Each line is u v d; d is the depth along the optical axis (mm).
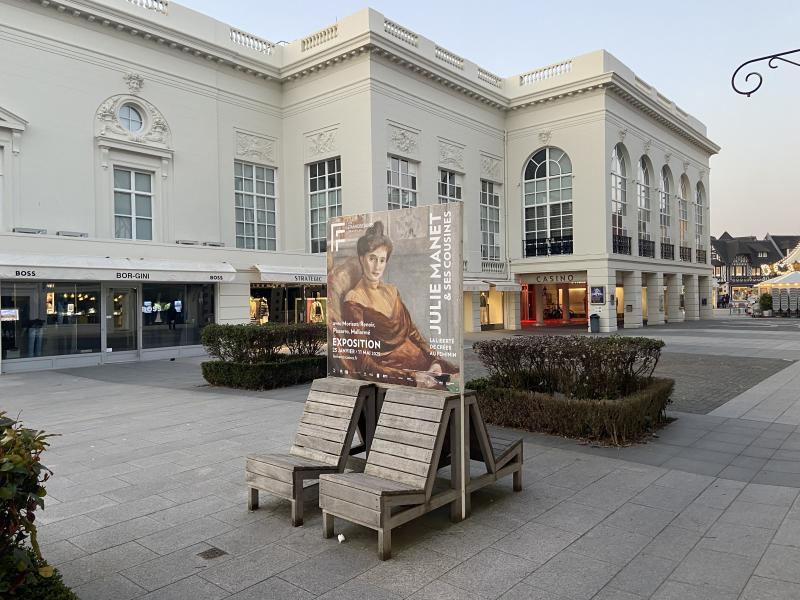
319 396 5055
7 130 17969
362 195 24438
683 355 16625
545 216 32125
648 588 3422
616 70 30406
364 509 3873
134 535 4254
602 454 6367
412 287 4707
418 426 4289
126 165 21062
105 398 10852
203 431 7590
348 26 24578
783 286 42469
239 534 4258
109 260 17547
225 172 24391
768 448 6566
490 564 3748
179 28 22641
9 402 10648
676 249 38500
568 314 42812
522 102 31922
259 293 24938
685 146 40375
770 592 3359
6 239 15789
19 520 2688
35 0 18609
